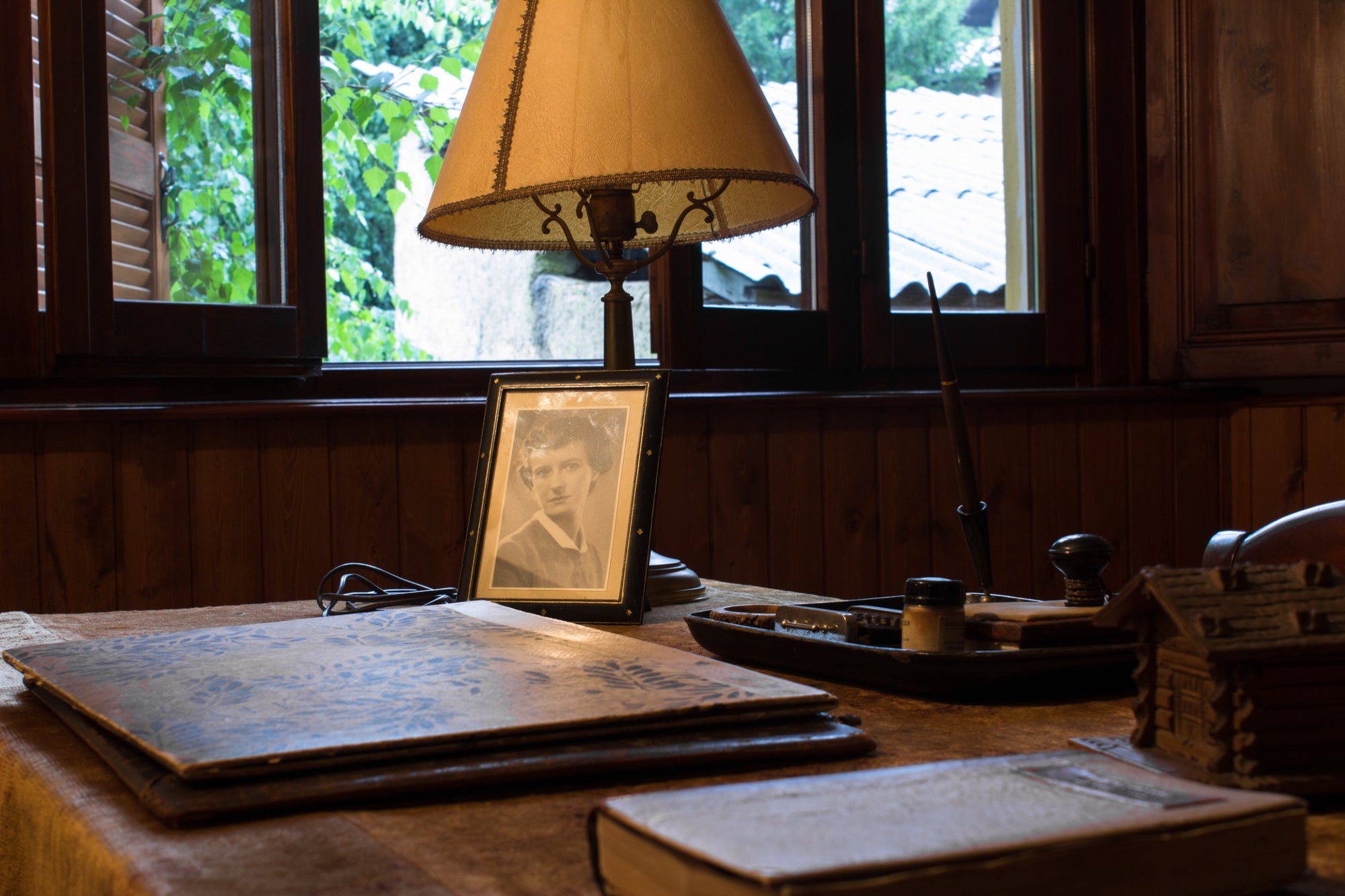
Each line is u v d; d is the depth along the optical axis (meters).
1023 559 2.82
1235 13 2.78
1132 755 0.54
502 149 1.10
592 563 1.12
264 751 0.53
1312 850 0.45
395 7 2.63
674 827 0.37
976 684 0.73
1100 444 2.90
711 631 0.90
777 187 1.26
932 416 2.74
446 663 0.71
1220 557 1.22
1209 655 0.49
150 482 2.08
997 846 0.35
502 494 1.18
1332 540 1.13
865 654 0.77
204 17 2.10
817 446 2.62
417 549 2.28
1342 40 2.64
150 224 2.06
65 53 1.94
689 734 0.60
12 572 1.99
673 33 1.11
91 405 2.03
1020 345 2.90
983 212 2.90
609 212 1.21
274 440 2.17
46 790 0.58
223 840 0.48
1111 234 2.96
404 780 0.53
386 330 3.07
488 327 3.17
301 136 2.17
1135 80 2.97
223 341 2.09
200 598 2.12
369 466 2.24
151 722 0.59
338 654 0.75
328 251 2.90
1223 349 2.82
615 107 1.08
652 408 1.15
